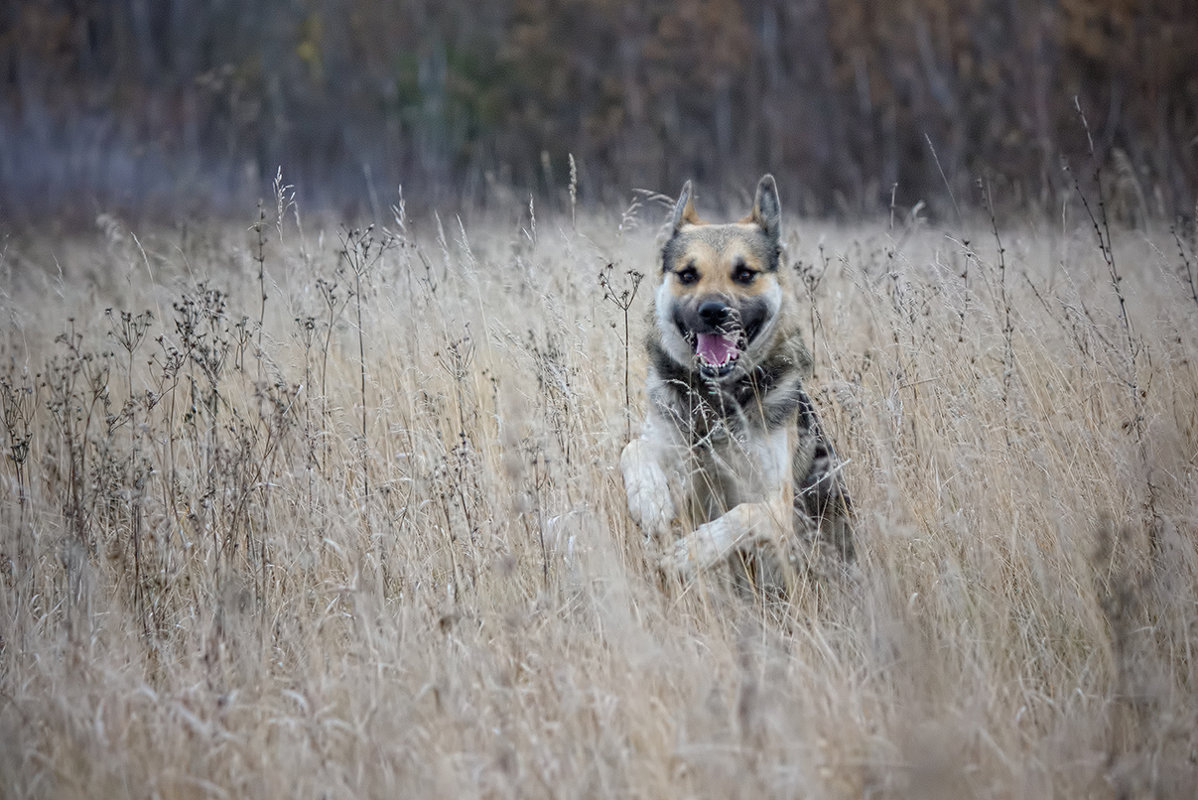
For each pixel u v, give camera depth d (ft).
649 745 21.95
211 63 217.97
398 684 24.30
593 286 41.09
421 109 192.44
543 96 193.26
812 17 188.44
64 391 35.04
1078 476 31.22
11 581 29.04
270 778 21.63
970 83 159.84
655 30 199.72
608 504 32.55
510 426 32.99
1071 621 27.25
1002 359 34.94
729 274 33.01
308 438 32.50
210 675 24.80
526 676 25.68
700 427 32.24
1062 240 48.32
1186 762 22.49
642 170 167.22
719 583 30.76
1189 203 80.94
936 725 21.76
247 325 41.39
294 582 29.60
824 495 34.04
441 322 38.65
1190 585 27.86
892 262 39.42
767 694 23.21
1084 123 43.78
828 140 171.94
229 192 139.95
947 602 27.48
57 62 211.20
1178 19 145.28
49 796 21.59
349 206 117.60
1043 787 21.44
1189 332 36.76
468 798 20.76
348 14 219.82
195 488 31.53
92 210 101.50
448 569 29.78
